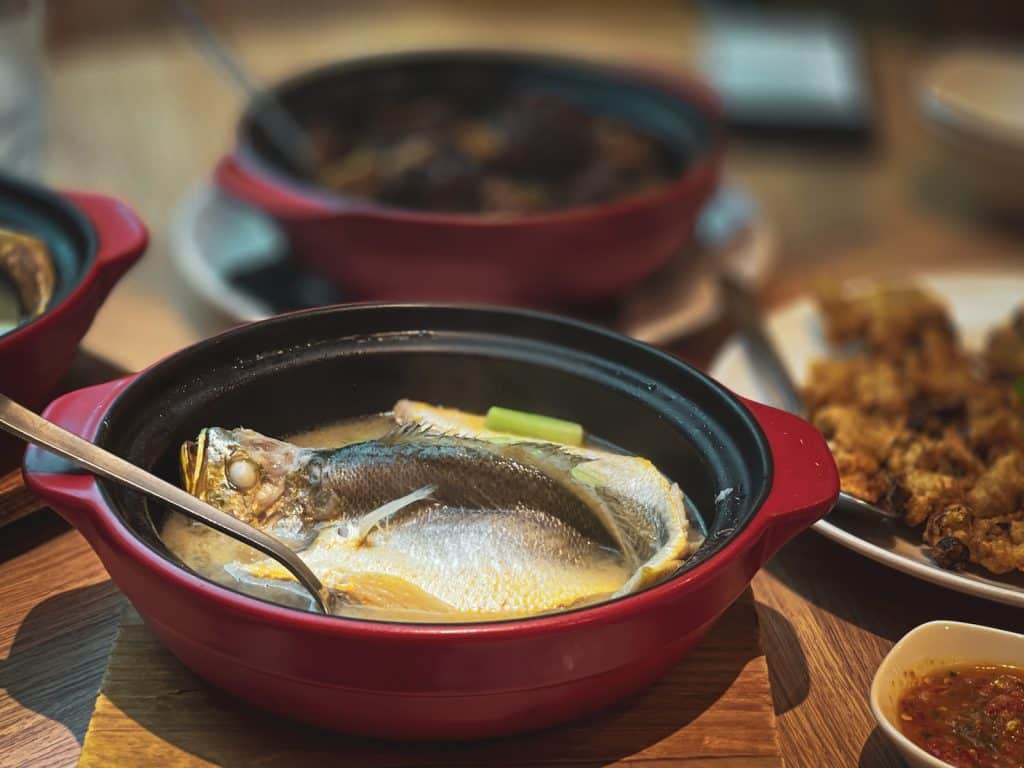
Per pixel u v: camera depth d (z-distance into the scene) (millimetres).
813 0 1646
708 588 433
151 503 480
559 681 426
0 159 867
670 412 516
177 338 762
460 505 489
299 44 1304
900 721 470
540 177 899
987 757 460
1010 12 1697
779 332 744
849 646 535
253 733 463
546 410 545
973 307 786
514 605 472
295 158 878
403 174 839
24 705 483
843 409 627
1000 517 560
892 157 1203
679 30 1445
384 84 967
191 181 1000
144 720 464
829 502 454
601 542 489
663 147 924
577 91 977
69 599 529
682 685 492
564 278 757
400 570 474
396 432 504
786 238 996
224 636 421
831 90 1287
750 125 1198
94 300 559
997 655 488
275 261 841
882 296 739
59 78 1180
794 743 489
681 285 838
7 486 533
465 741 462
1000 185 1049
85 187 954
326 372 533
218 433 492
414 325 542
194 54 1270
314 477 493
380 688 420
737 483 480
